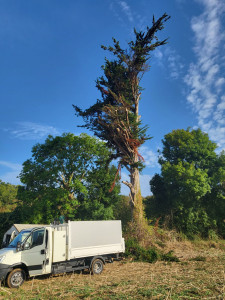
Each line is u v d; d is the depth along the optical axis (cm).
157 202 2941
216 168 2789
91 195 2384
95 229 1240
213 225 2677
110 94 2409
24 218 2056
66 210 2097
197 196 2514
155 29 2189
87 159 2319
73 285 952
